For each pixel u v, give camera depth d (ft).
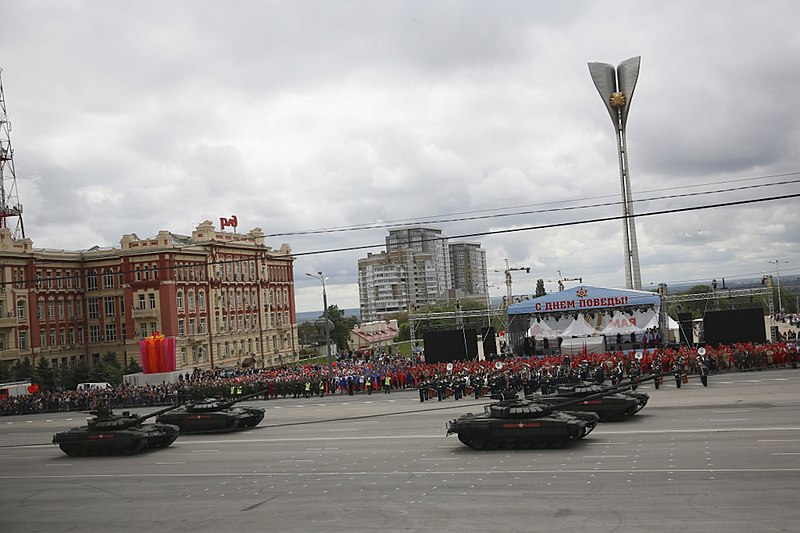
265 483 93.45
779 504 66.49
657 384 167.32
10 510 88.12
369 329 542.98
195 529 73.82
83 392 241.76
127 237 325.83
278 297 400.47
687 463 85.51
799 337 249.75
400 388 220.43
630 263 331.98
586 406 122.83
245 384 223.71
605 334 241.96
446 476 89.51
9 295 300.20
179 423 146.00
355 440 124.47
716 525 62.23
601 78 334.24
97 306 334.44
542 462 93.76
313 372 233.76
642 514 67.00
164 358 273.33
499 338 322.34
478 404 164.86
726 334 227.40
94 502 89.45
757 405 129.39
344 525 71.10
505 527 66.54
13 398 240.53
